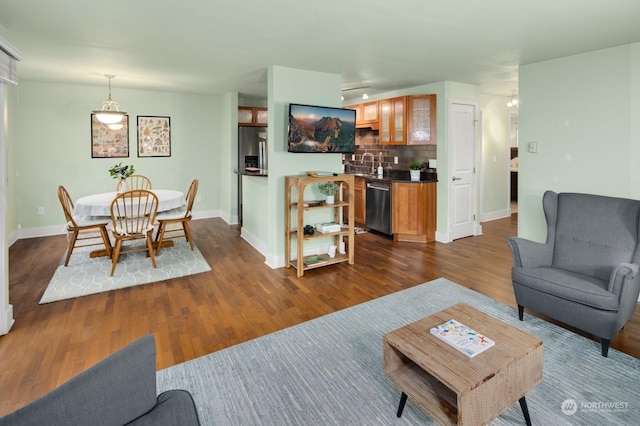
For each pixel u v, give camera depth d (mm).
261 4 2373
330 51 3473
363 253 4797
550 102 3777
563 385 2086
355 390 2084
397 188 5359
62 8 2451
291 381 2164
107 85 5578
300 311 3088
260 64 3998
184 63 3986
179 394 1455
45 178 5531
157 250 4723
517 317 2916
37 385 2111
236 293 3475
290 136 3965
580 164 3576
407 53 3523
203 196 6852
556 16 2561
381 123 5746
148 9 2469
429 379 1844
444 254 4719
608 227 2775
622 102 3254
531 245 2949
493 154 6746
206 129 6723
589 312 2385
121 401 1252
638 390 2039
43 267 4145
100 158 5871
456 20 2643
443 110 5102
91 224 4254
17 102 5176
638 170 3195
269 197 4184
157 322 2898
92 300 3299
